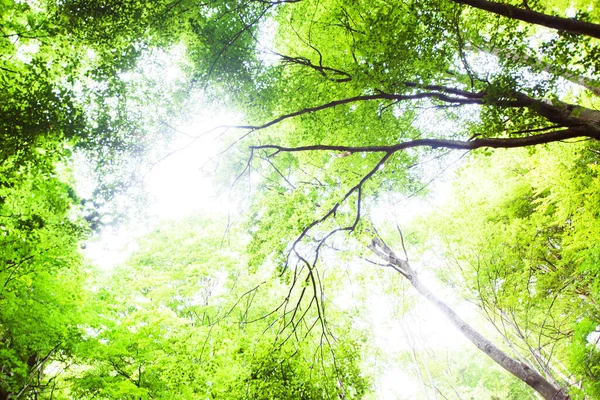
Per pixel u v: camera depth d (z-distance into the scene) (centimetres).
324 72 711
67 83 614
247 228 756
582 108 530
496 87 518
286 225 662
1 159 552
